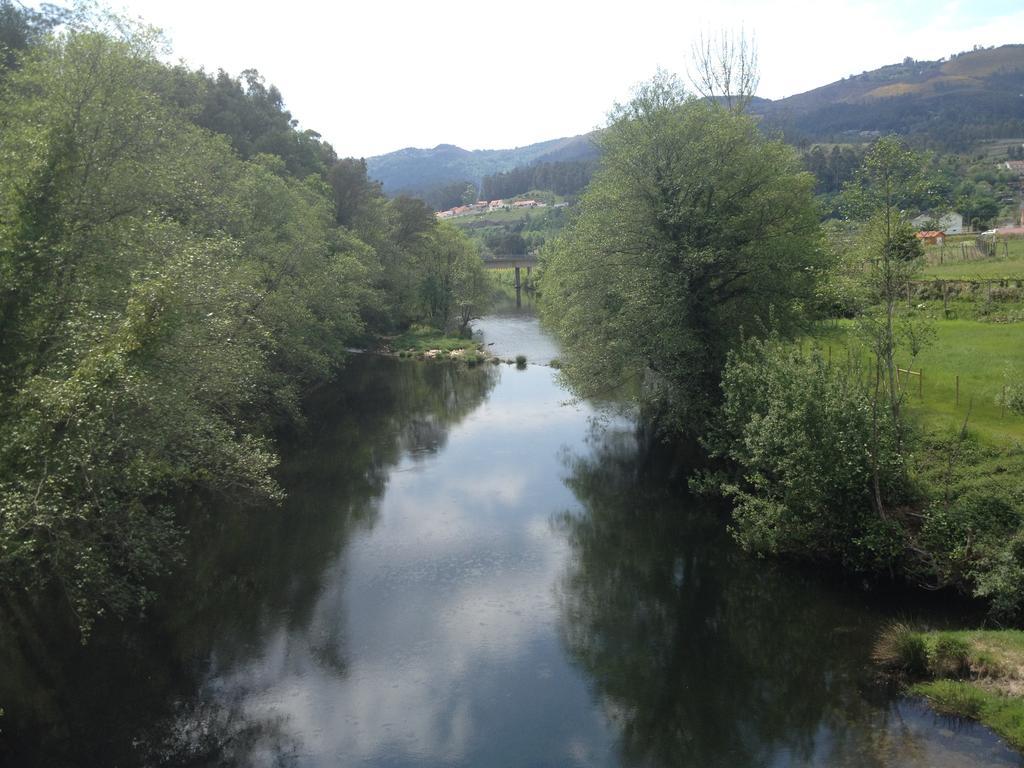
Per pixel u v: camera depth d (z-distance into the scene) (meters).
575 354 33.25
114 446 15.78
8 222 16.23
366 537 23.95
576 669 16.30
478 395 47.56
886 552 18.14
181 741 13.95
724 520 24.69
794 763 12.67
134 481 16.38
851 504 19.08
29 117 18.70
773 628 17.52
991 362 28.33
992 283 42.31
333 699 15.25
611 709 14.77
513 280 155.12
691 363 29.34
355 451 34.28
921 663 14.74
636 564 21.77
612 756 13.28
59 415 13.66
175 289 16.48
